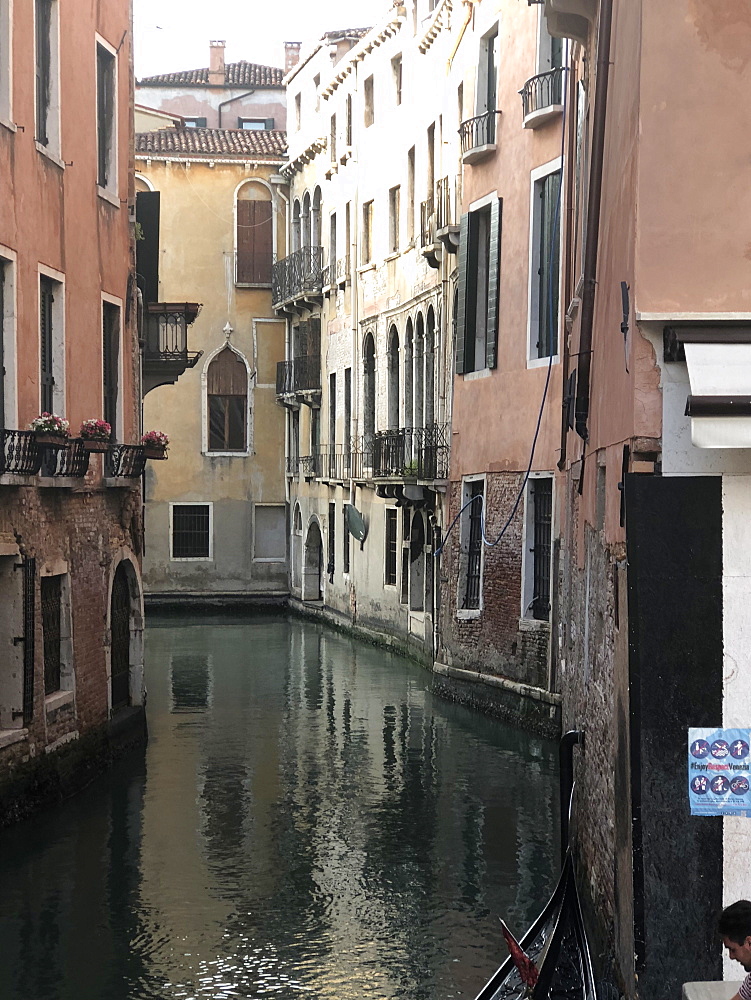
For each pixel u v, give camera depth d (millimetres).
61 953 10273
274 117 46250
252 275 37844
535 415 18484
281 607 37938
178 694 22531
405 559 27203
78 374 15828
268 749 17750
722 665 7055
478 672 20594
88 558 16047
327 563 33969
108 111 17578
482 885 11867
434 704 21266
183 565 37438
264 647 29344
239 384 37812
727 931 5352
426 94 25547
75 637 15477
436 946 10430
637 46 7367
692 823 7062
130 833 13523
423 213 24719
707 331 7164
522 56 18875
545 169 18078
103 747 16438
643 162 7156
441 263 23578
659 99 7148
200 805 14703
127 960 10125
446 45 23812
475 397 20875
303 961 10125
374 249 29750
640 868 7082
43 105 15016
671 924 7066
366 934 10695
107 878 12070
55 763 14594
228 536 37656
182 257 37500
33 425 13688
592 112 11195
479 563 21266
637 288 7148
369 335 30188
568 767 11195
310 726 19422
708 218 7137
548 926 9656
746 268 7129
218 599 37625
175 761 17016
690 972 7039
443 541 22328
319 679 24234
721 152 7141
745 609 7051
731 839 7047
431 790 15305
